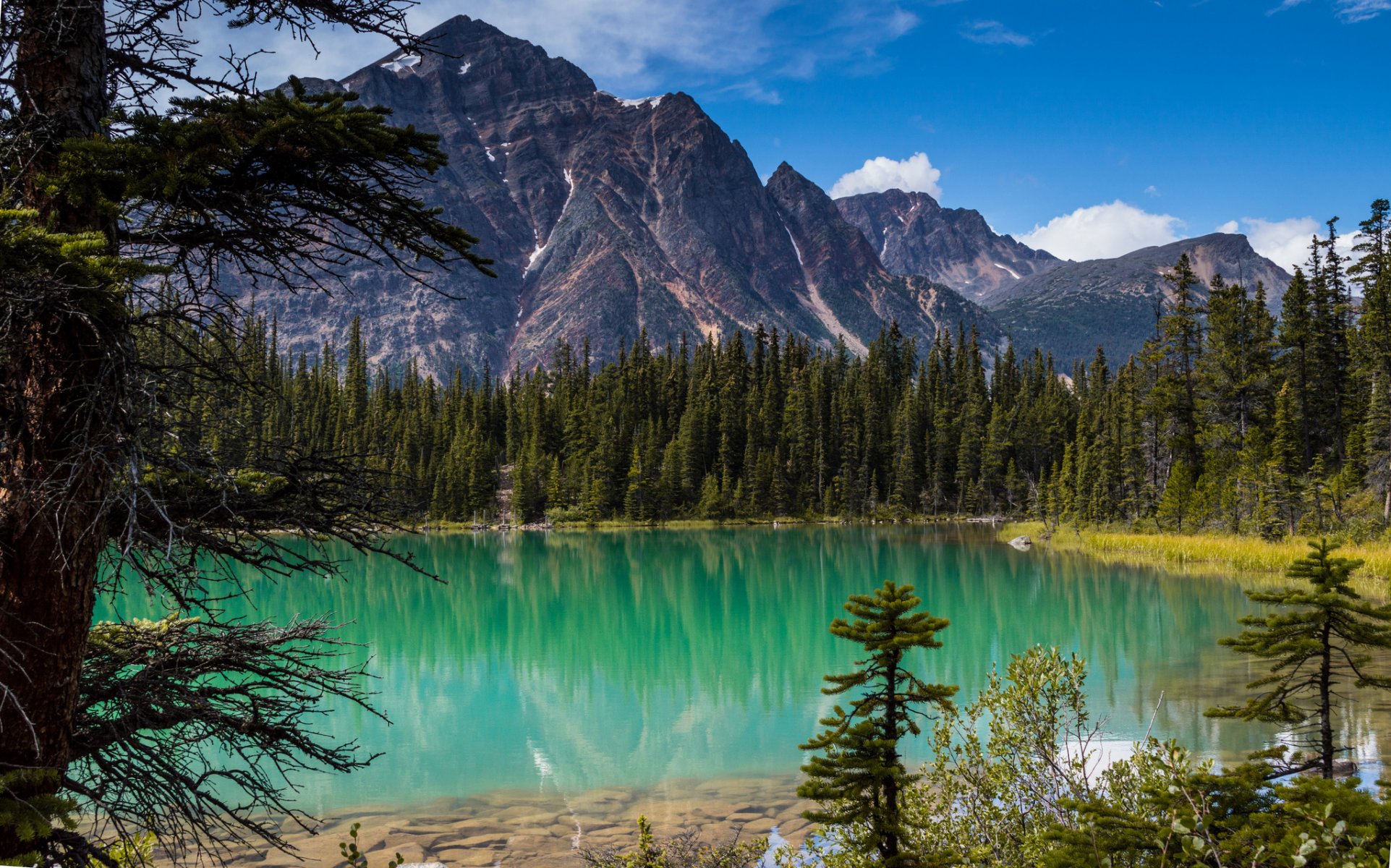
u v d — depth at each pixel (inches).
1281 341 2738.7
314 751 219.3
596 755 755.4
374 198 208.4
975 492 4611.2
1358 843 175.3
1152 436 2861.7
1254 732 671.8
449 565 2511.1
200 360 189.8
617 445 4571.9
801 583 1968.5
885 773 304.8
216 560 197.3
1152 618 1293.1
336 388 4628.4
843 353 5940.0
